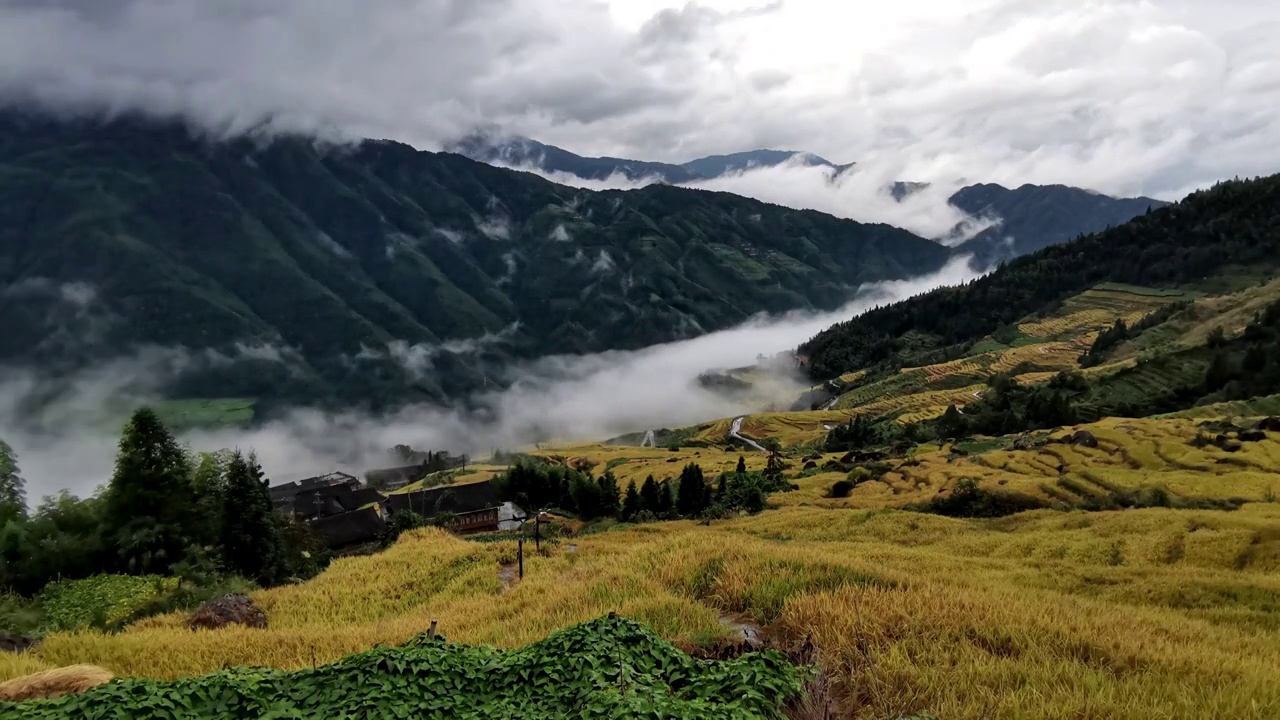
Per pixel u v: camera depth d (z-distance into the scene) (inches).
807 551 1084.5
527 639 762.8
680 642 635.5
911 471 4097.0
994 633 660.1
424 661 494.6
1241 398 5226.4
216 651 867.4
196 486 2180.1
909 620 661.3
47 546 1728.6
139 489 1905.8
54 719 411.5
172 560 1872.5
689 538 1264.8
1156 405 5738.2
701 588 922.7
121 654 840.3
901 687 535.8
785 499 4033.0
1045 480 3230.8
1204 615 1039.0
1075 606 874.1
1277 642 796.0
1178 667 598.2
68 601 1513.3
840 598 743.7
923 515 2618.1
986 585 1008.9
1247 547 1731.1
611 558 1278.3
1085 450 3882.9
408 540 2194.9
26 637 936.9
